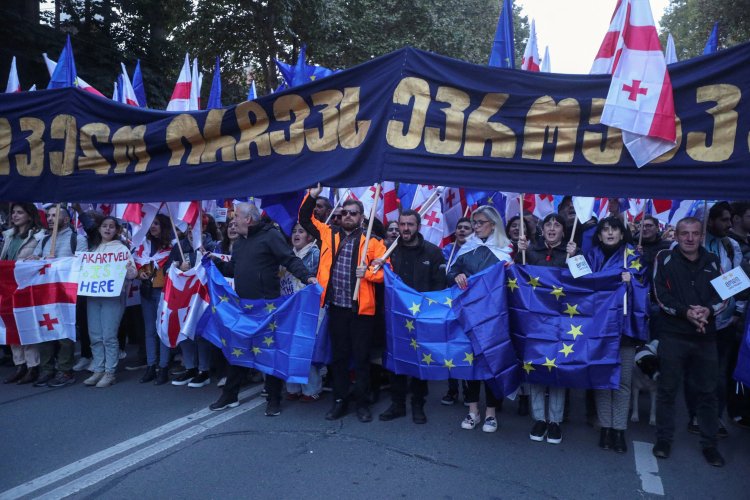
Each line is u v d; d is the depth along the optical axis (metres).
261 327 4.80
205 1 16.80
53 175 5.75
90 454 4.06
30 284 5.62
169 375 6.17
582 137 4.11
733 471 3.97
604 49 4.60
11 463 3.91
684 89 3.90
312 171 4.82
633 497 3.57
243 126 5.09
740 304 4.73
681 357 4.12
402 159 4.45
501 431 4.69
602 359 4.12
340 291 4.86
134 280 6.38
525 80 4.23
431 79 4.42
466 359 4.46
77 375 6.16
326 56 18.67
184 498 3.44
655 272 4.26
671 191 3.94
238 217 4.99
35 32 13.43
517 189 4.23
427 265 4.88
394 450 4.22
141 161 5.48
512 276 4.41
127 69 15.23
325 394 5.62
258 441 4.34
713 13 22.39
